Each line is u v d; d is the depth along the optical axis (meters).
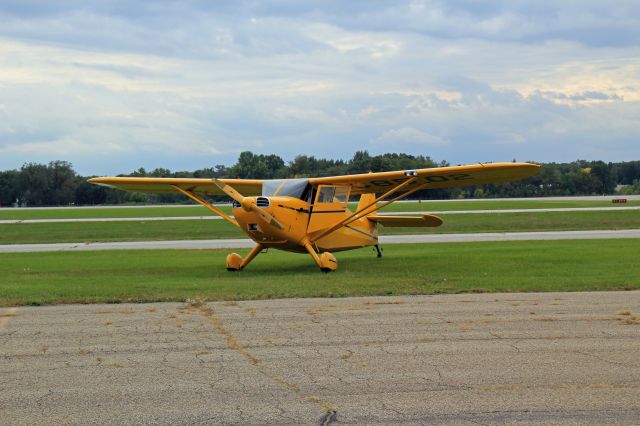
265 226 16.88
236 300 12.00
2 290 13.31
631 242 25.02
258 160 112.38
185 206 88.25
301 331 9.13
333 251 19.38
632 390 6.43
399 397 6.34
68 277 16.20
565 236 29.77
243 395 6.46
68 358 7.82
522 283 13.58
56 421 5.86
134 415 5.98
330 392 6.51
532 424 5.68
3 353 8.09
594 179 118.50
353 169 100.00
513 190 113.50
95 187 120.44
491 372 7.05
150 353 8.01
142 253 24.34
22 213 67.88
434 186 19.27
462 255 20.95
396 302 11.51
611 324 9.28
